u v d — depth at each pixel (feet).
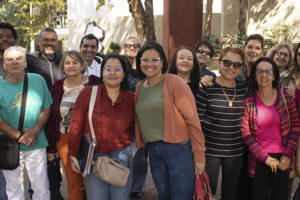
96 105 9.78
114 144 9.78
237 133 10.66
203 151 9.70
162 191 10.27
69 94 11.59
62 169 17.79
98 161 9.62
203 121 10.78
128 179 10.09
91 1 72.33
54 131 11.64
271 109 10.52
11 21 89.76
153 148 10.01
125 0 67.51
